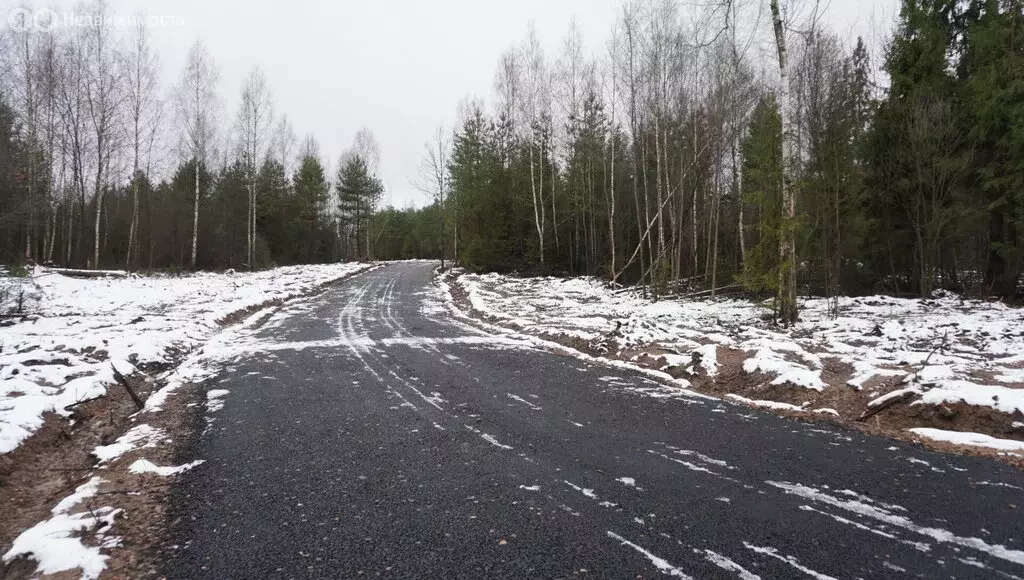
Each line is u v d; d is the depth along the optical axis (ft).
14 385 22.62
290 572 10.22
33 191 71.87
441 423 19.93
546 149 114.32
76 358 29.17
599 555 10.64
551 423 19.89
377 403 22.74
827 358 28.78
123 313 48.26
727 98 72.49
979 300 56.90
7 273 47.96
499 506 12.97
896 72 64.90
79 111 91.50
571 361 32.35
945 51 62.28
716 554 10.66
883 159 66.08
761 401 23.31
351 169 173.99
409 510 12.81
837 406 22.15
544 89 109.81
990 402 19.30
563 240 118.42
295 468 15.62
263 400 23.29
